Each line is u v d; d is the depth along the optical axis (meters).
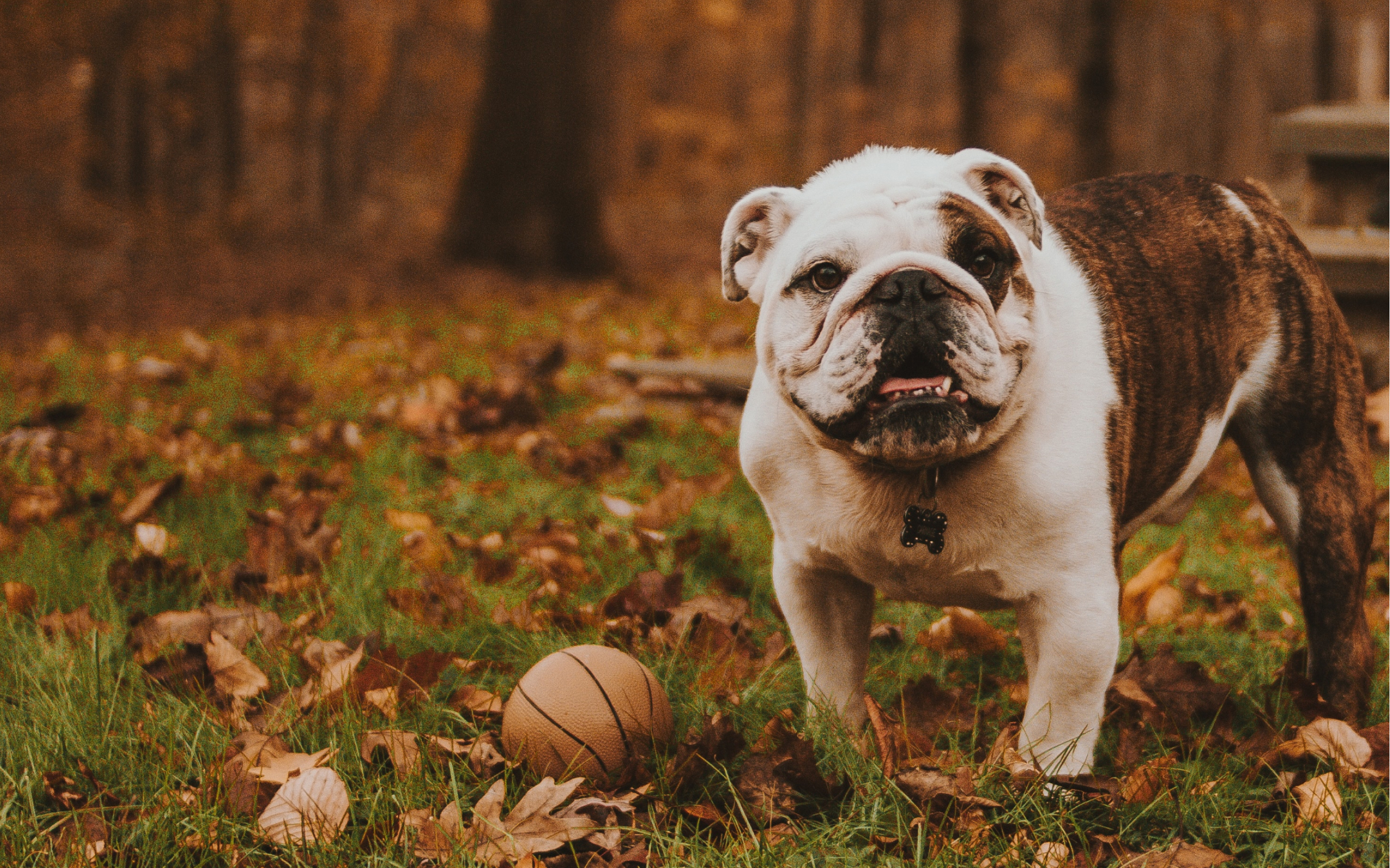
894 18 36.31
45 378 7.81
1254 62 41.12
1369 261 5.47
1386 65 20.77
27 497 4.72
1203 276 2.91
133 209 22.88
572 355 7.88
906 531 2.55
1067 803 2.62
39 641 3.44
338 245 19.34
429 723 3.02
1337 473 3.08
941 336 2.24
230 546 4.37
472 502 4.81
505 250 14.85
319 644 3.38
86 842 2.53
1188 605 4.04
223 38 25.38
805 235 2.46
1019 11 33.59
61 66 20.78
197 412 6.50
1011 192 2.57
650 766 2.82
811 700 2.96
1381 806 2.74
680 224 26.33
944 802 2.63
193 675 3.34
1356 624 3.11
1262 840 2.62
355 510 4.62
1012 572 2.61
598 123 14.93
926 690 3.16
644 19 23.92
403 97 33.91
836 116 34.41
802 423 2.52
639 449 5.51
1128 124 38.97
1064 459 2.53
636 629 3.53
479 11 26.91
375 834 2.55
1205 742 2.93
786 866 2.44
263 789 2.74
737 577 4.11
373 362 7.82
